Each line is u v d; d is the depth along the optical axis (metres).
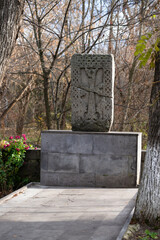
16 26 4.12
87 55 7.68
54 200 6.31
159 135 4.56
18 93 15.57
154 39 11.66
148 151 4.66
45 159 7.76
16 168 8.42
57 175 7.70
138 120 14.34
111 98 7.64
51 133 7.71
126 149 7.38
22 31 13.16
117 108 14.54
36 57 13.68
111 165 7.45
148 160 4.62
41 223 4.91
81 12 13.30
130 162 7.37
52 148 7.72
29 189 7.36
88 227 4.69
